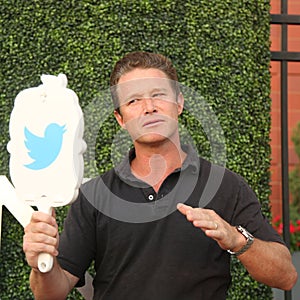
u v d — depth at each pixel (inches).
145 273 76.3
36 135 69.1
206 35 140.0
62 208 132.6
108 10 138.6
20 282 138.0
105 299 78.4
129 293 76.7
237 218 78.4
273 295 151.3
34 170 69.1
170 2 139.6
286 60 152.0
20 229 138.4
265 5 142.7
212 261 76.8
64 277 76.5
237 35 140.7
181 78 138.9
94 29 138.3
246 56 140.9
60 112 68.7
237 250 71.8
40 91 69.4
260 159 141.0
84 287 86.0
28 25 138.9
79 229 79.3
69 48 138.3
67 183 68.2
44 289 74.3
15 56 138.8
